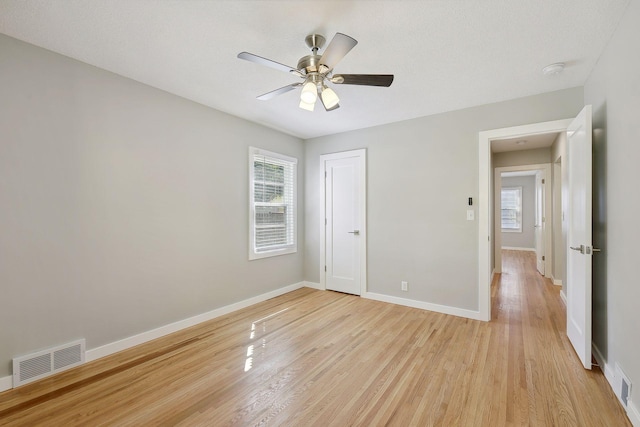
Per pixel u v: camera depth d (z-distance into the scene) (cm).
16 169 201
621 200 184
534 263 669
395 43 207
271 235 416
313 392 195
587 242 215
